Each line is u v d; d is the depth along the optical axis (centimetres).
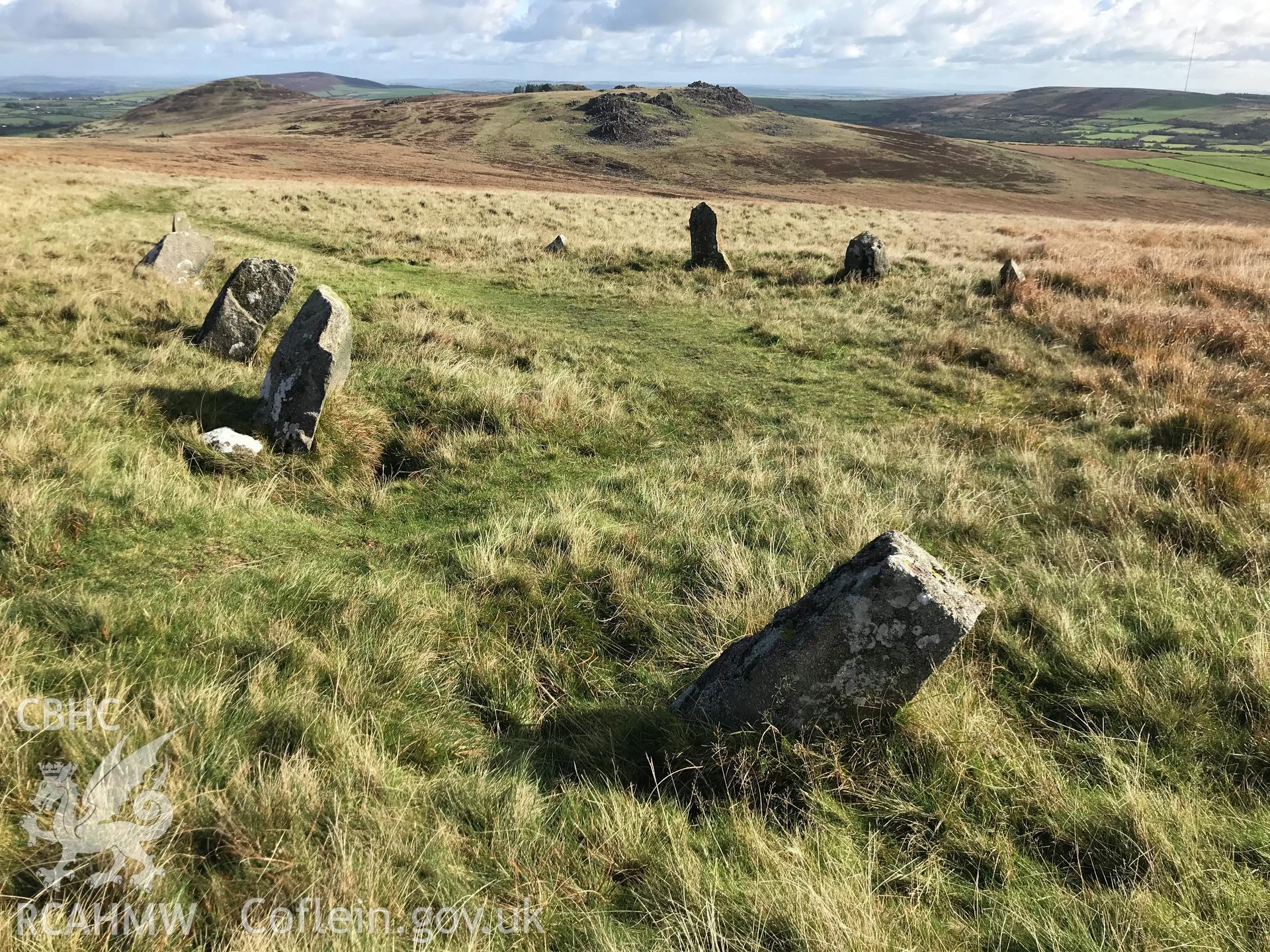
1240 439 683
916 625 320
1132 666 373
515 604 456
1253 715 335
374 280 1360
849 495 604
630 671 408
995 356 1080
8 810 250
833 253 1873
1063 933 243
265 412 674
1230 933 238
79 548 458
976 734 328
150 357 797
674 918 248
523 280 1550
